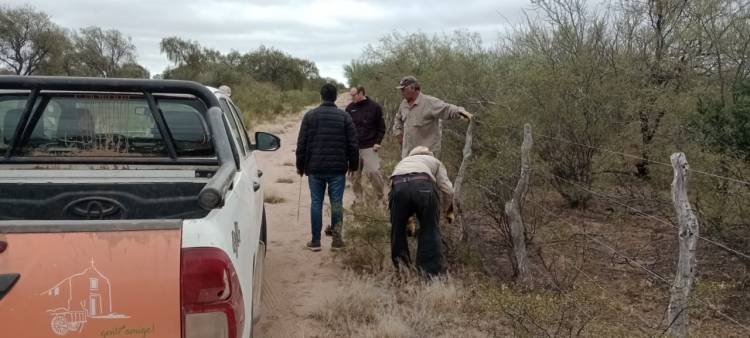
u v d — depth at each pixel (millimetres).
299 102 41500
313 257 6508
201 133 4156
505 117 7285
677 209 3578
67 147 4086
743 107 5859
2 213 3465
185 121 4148
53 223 2314
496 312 4160
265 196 9688
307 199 9898
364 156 8234
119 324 2316
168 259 2350
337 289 5289
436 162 5535
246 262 3102
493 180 5816
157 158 3971
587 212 7445
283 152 16094
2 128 4027
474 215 6352
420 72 15969
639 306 4695
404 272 5359
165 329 2346
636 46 8391
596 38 8133
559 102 7305
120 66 49250
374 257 5938
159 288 2336
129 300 2318
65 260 2293
